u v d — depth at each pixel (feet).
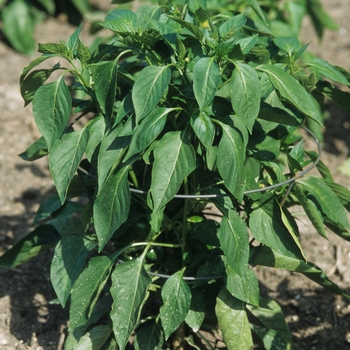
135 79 10.61
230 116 10.41
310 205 10.66
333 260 16.56
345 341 14.28
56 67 10.23
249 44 10.17
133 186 11.50
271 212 10.74
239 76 9.52
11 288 15.19
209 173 11.27
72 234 11.68
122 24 10.03
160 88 9.55
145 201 11.32
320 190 10.91
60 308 14.75
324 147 21.26
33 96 10.48
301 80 10.78
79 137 10.34
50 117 9.91
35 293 15.15
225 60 9.80
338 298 15.28
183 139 9.95
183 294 10.85
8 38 24.82
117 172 10.28
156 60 10.58
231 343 11.22
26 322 14.30
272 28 17.79
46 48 9.91
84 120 21.56
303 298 15.29
